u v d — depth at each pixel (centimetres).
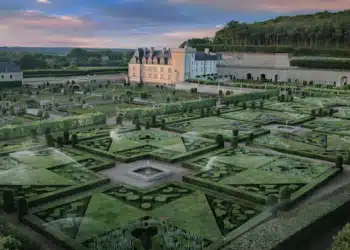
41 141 5597
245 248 2056
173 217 3030
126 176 4116
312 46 19800
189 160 4600
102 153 4878
